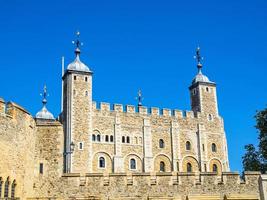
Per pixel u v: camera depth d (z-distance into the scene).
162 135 73.19
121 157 68.25
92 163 65.81
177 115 75.56
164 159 72.12
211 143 76.88
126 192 25.72
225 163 76.75
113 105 70.69
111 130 69.25
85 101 68.00
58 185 24.94
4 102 22.34
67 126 66.00
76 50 70.94
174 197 26.17
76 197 25.00
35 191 24.59
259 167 45.09
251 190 27.44
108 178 25.72
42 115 77.00
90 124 67.19
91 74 69.88
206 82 80.69
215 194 26.86
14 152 22.62
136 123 71.75
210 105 79.44
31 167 24.41
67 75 69.00
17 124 23.11
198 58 83.44
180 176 26.70
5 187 21.73
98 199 25.23
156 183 26.23
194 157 74.50
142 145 70.94
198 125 76.50
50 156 25.28
